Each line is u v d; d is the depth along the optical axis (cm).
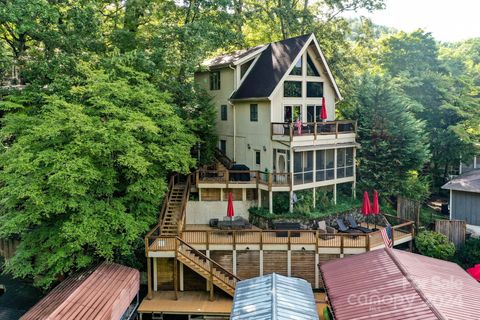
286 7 3434
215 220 2562
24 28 2133
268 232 2233
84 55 2294
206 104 2786
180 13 2975
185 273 2205
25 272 1889
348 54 3606
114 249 2141
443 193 3475
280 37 3888
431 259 1816
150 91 2219
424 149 2795
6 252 2602
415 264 1656
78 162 1773
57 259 1834
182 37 2570
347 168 2809
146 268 2300
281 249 2169
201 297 2108
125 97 2039
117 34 2675
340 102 3462
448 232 2392
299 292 1619
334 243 2150
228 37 2788
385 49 3847
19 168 1719
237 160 3016
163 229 2272
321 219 2475
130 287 1830
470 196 2556
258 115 2759
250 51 3025
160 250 2077
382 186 2781
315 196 2673
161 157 2089
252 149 2848
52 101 1908
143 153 2097
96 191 1977
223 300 2067
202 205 2638
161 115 2238
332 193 2828
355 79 3491
